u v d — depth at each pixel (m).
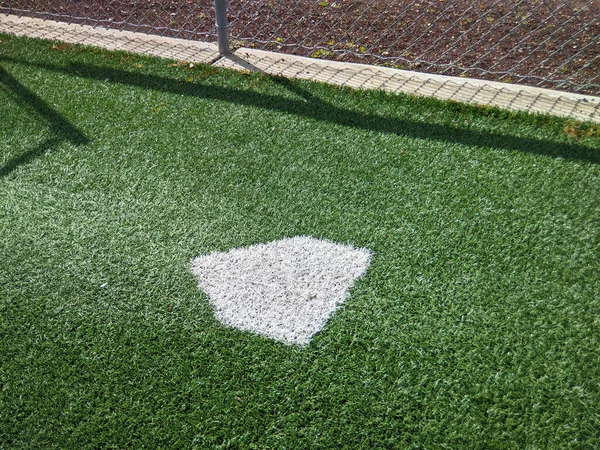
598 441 1.60
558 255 2.19
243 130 3.01
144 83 3.46
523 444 1.61
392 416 1.70
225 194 2.58
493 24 4.04
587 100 3.14
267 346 1.91
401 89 3.32
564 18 4.04
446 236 2.31
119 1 4.74
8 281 2.18
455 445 1.61
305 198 2.55
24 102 3.28
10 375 1.84
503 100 3.17
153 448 1.64
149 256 2.28
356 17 4.26
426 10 4.31
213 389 1.79
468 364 1.82
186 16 4.42
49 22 4.36
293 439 1.65
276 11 4.39
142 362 1.87
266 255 2.28
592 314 1.96
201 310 2.05
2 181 2.68
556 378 1.77
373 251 2.27
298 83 3.40
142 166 2.76
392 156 2.78
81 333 1.97
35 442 1.67
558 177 2.58
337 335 1.94
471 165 2.69
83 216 2.47
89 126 3.06
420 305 2.03
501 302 2.02
